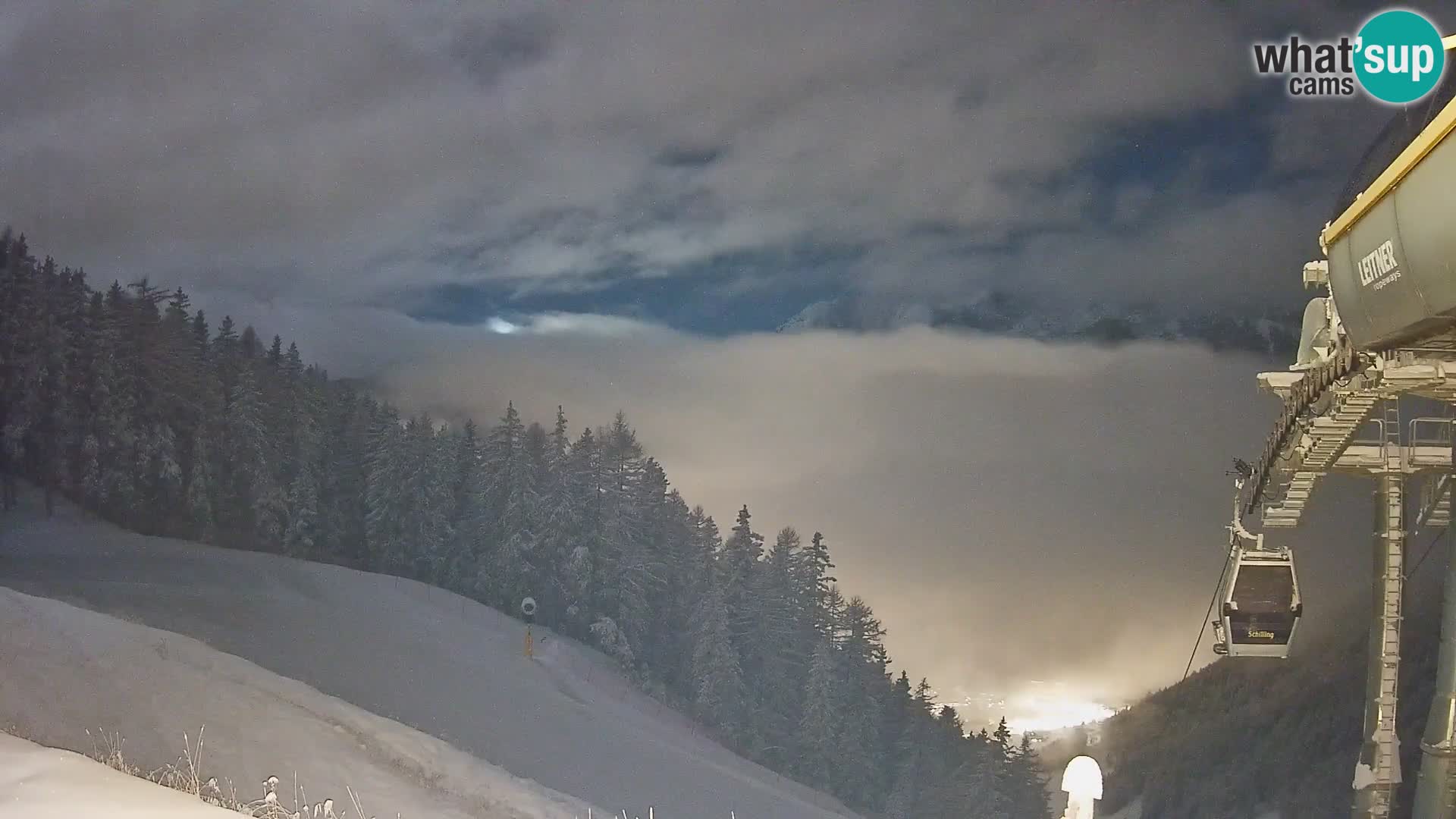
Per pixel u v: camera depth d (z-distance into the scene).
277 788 15.48
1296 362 19.64
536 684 54.16
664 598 93.19
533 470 93.06
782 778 60.91
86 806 6.36
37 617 22.23
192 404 85.12
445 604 75.44
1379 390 17.08
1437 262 8.20
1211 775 59.91
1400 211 8.65
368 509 96.88
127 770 11.12
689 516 99.94
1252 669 71.38
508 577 88.38
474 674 47.62
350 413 102.31
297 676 36.12
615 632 82.56
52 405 79.31
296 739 18.55
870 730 79.88
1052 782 74.19
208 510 80.69
